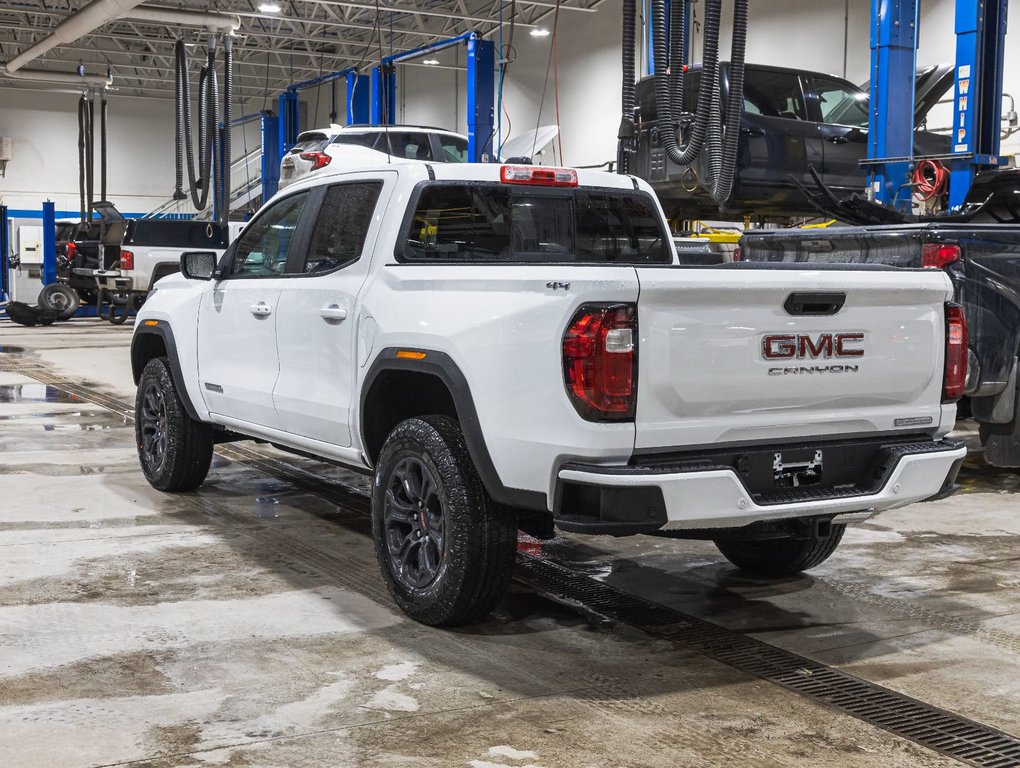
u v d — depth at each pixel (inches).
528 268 136.5
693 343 129.6
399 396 164.9
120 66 1411.2
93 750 111.0
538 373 131.7
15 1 1106.7
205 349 216.4
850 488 141.9
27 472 264.7
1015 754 114.0
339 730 117.0
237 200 1429.6
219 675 132.9
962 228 241.0
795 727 120.1
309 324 178.1
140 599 163.6
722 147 267.1
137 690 127.6
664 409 129.4
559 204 182.4
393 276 158.9
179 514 221.5
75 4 1100.5
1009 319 241.8
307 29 1247.5
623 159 419.2
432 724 119.0
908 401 148.3
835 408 141.6
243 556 189.6
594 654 143.3
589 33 1058.7
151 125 1539.1
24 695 125.5
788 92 425.1
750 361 133.4
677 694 129.6
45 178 1496.1
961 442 152.9
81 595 165.0
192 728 117.0
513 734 116.7
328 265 180.1
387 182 170.6
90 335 740.7
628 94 268.7
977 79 387.9
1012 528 219.1
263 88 1568.7
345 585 173.2
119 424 349.1
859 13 784.3
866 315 142.0
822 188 340.5
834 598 171.0
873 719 122.9
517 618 158.7
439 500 148.1
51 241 869.8
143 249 734.5
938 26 718.5
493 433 137.5
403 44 1323.8
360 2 1099.3
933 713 124.9
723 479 128.4
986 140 393.7
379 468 158.9
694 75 397.1
